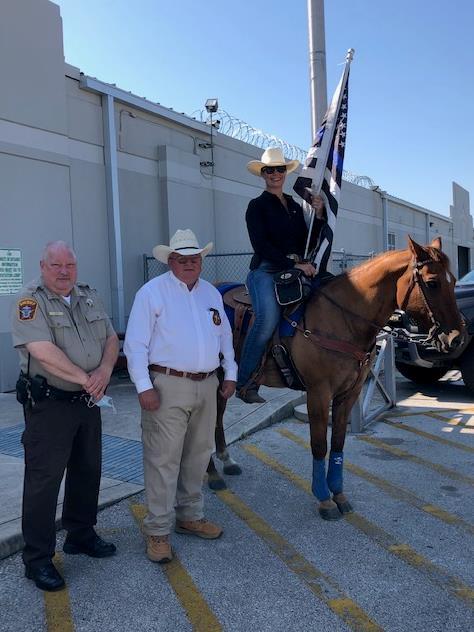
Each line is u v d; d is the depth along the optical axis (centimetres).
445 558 371
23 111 902
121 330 1076
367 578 348
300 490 495
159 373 367
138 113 1149
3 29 869
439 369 952
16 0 884
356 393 443
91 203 1039
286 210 484
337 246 2005
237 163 1452
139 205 1155
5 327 876
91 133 1039
